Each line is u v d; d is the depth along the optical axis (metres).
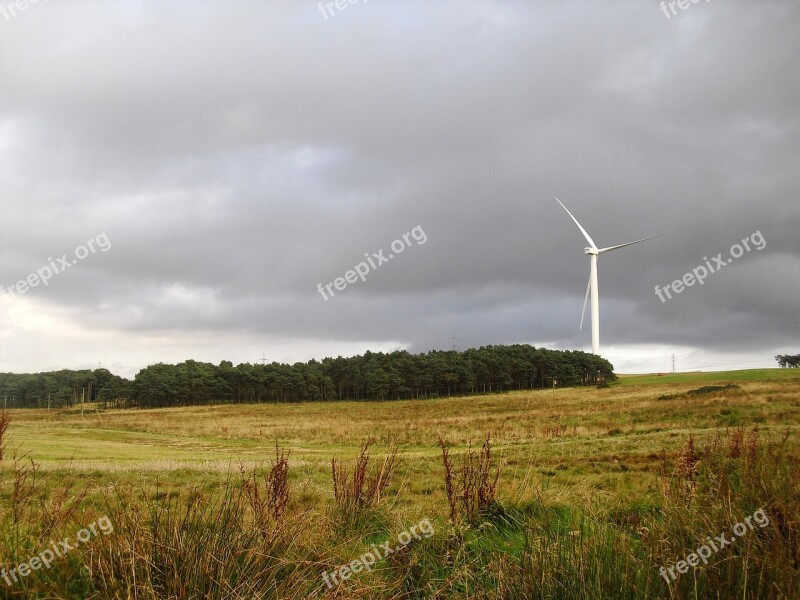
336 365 162.62
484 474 7.72
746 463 5.65
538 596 4.69
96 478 14.41
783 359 166.00
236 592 4.48
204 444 47.12
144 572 4.55
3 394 129.25
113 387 142.75
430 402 118.88
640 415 43.03
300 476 16.95
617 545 5.03
